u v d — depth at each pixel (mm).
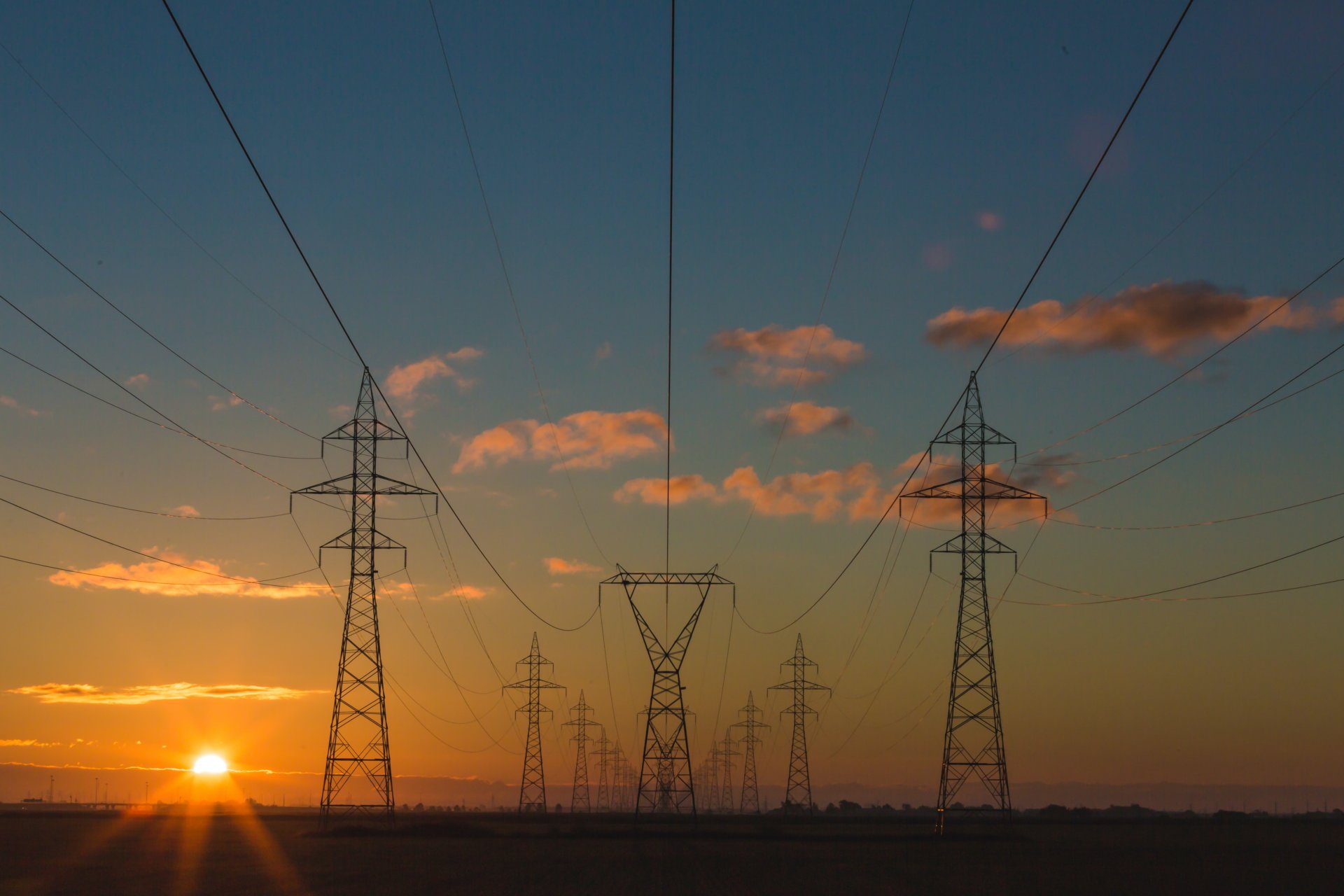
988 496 87812
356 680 90125
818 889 54875
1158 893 53719
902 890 54875
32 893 50875
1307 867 71750
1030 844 99250
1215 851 90375
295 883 56438
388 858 75688
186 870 64625
